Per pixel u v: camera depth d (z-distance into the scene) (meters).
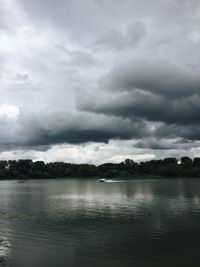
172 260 39.25
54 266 37.47
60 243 46.97
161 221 64.06
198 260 39.19
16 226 59.62
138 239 49.09
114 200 109.88
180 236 50.91
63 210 83.00
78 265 37.72
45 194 146.38
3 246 45.47
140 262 38.56
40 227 58.53
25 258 40.12
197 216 69.81
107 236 51.28
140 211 78.94
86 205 94.75
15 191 170.38
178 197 117.62
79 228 57.44
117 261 39.00
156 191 152.75
